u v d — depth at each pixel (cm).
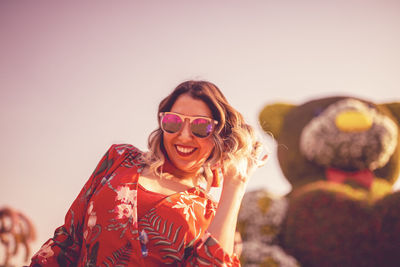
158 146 163
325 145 504
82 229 152
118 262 136
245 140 161
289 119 560
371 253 444
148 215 143
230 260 137
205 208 155
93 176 159
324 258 452
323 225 456
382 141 494
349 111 509
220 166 162
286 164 547
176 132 157
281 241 472
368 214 450
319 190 470
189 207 149
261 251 454
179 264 140
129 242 138
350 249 447
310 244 457
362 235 447
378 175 514
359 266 444
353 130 498
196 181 171
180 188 160
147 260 138
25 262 369
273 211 473
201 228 146
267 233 471
